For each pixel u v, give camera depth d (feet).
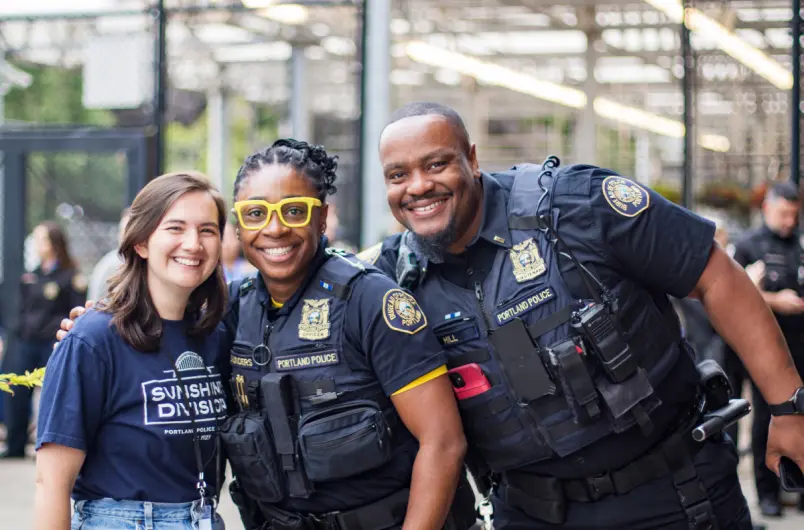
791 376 8.05
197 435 7.75
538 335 7.84
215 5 24.04
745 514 8.50
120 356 7.58
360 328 7.65
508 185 8.36
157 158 23.03
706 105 48.88
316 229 7.91
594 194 7.88
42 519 7.21
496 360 7.95
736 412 8.16
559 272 7.87
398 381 7.53
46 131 23.91
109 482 7.52
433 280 8.26
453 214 7.88
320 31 32.86
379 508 7.70
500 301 7.95
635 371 7.75
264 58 36.60
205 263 7.79
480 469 8.67
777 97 40.81
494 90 50.65
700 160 41.88
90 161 42.34
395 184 7.98
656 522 8.06
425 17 35.37
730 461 8.34
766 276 17.17
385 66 21.40
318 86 43.09
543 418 7.86
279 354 7.83
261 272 7.98
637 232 7.75
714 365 8.49
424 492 7.43
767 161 40.52
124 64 23.76
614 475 7.99
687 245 7.80
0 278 24.31
